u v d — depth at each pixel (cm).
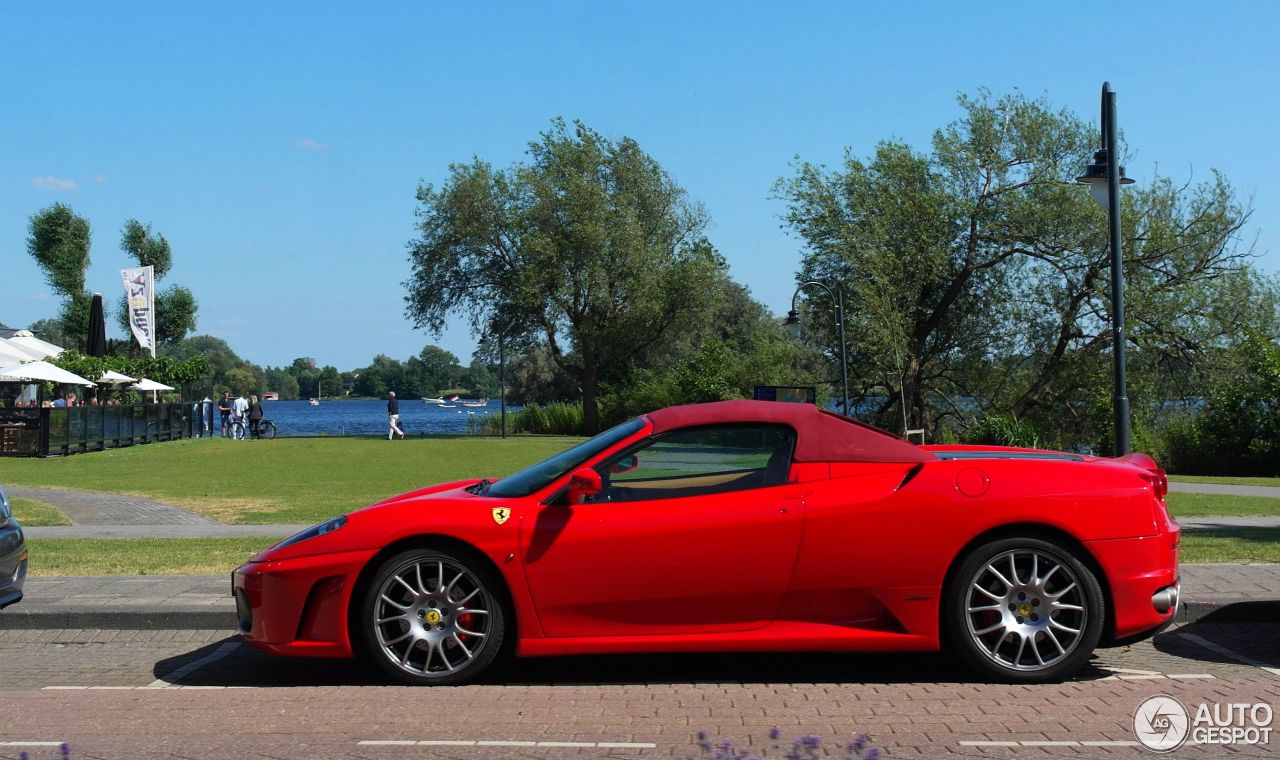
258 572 609
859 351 3572
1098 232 3450
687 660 661
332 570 595
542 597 586
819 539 580
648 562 582
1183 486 2178
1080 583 579
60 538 1256
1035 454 628
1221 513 1515
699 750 475
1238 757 462
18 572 779
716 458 604
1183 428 3238
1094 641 578
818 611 586
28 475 2441
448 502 609
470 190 5178
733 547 580
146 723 536
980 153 3625
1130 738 489
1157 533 587
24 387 3703
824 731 505
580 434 5303
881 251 3566
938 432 3875
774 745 480
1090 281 3516
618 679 616
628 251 5184
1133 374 3484
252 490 2014
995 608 583
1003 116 3659
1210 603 758
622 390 5297
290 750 484
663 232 5484
